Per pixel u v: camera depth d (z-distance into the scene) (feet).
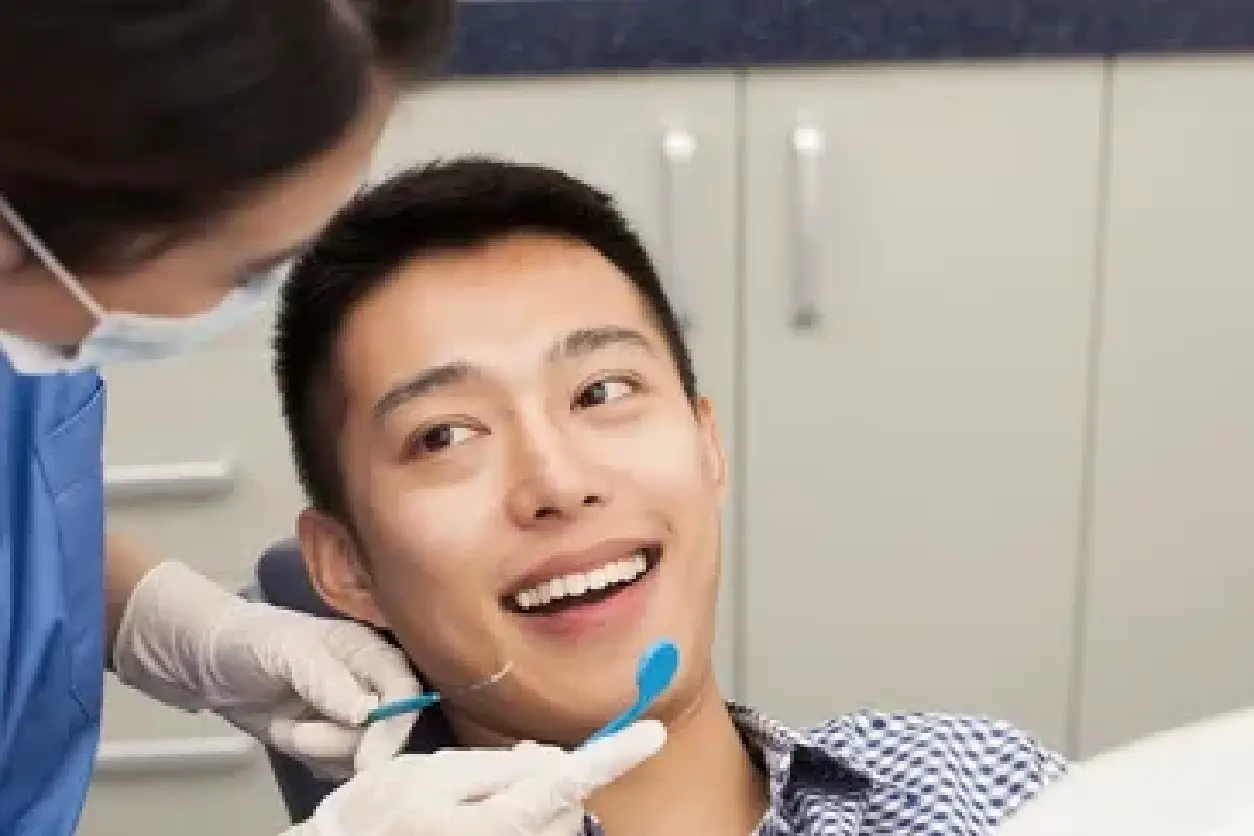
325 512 3.82
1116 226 6.19
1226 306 6.28
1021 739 3.88
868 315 6.28
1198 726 2.66
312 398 3.73
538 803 3.06
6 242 2.28
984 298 6.27
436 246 3.61
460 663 3.63
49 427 3.83
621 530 3.54
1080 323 6.31
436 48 2.35
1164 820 2.45
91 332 2.54
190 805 6.60
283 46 2.08
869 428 6.42
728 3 5.89
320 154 2.23
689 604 3.65
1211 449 6.45
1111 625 6.67
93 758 3.99
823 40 5.91
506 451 3.53
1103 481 6.49
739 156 6.11
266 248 2.41
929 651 6.70
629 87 6.05
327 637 3.89
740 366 6.34
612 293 3.66
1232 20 5.91
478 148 6.09
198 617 4.03
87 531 3.91
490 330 3.54
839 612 6.65
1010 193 6.15
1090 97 6.05
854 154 6.11
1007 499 6.51
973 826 3.68
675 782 3.71
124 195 2.17
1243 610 6.63
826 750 3.70
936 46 5.93
